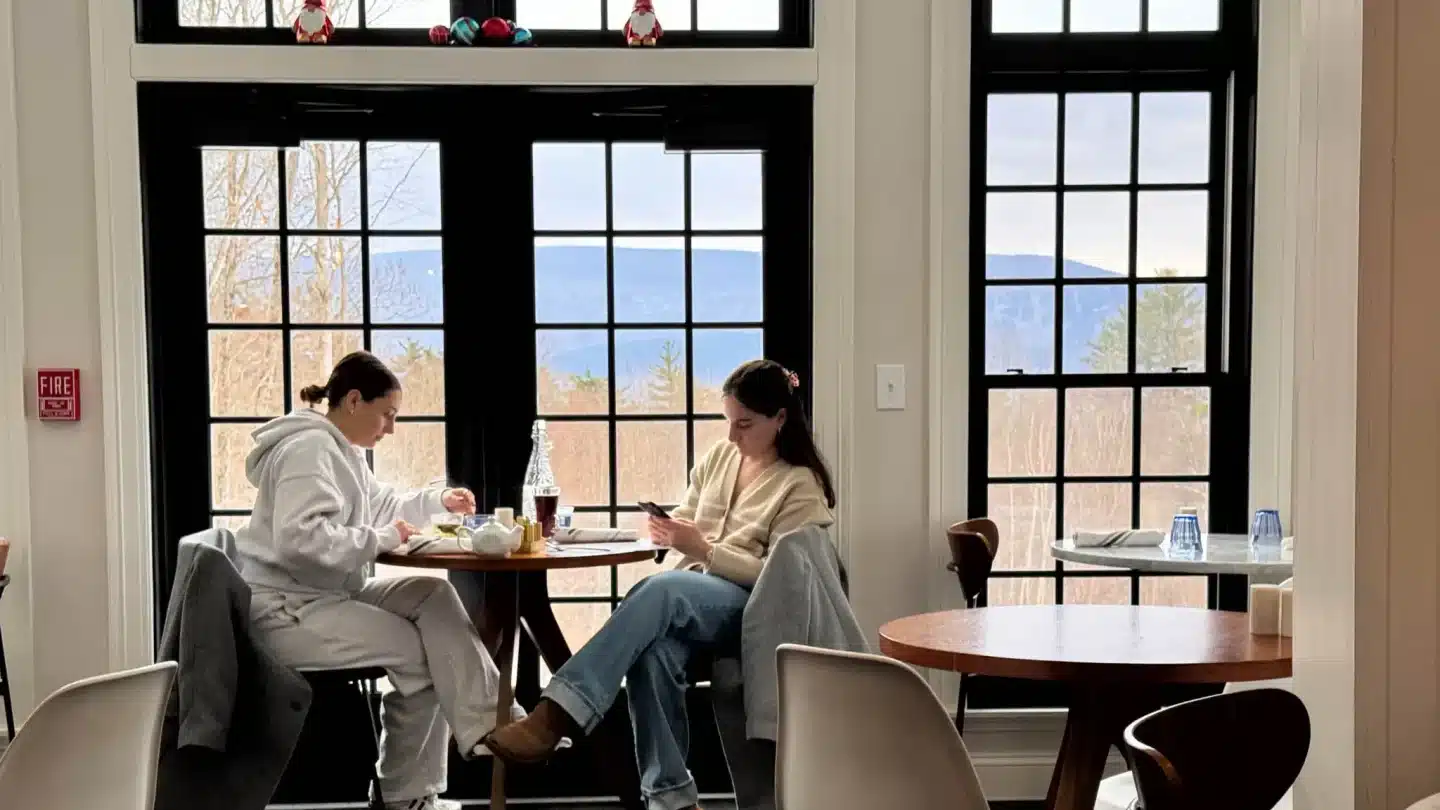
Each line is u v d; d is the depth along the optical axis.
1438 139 1.45
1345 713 1.50
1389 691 1.47
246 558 3.34
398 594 3.43
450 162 3.91
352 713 3.47
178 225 3.86
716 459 3.67
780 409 3.46
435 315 3.93
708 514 3.56
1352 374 1.48
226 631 2.94
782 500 3.38
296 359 3.91
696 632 3.21
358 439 3.50
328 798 3.83
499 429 3.94
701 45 3.93
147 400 3.82
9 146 3.76
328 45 3.82
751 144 3.93
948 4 3.91
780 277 3.98
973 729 3.97
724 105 3.94
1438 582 1.47
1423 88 1.45
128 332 3.79
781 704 2.16
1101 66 3.99
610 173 3.95
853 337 3.92
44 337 3.79
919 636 2.47
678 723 3.21
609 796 3.95
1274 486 4.00
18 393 3.78
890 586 3.95
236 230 3.87
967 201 3.95
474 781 3.95
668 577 3.19
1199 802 1.55
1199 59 3.99
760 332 3.99
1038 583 4.07
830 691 2.04
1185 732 1.55
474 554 3.14
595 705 3.06
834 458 3.91
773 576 3.11
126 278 3.78
